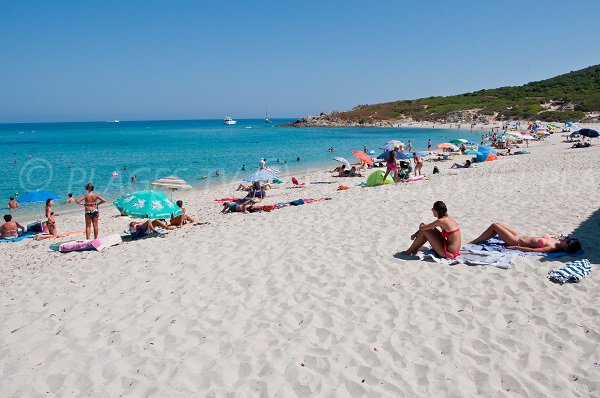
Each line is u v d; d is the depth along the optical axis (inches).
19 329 226.1
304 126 4852.4
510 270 259.0
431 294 237.3
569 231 328.5
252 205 581.6
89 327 223.8
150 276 290.2
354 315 219.6
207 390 167.3
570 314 204.1
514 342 186.5
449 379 165.8
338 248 324.2
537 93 4188.0
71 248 400.8
